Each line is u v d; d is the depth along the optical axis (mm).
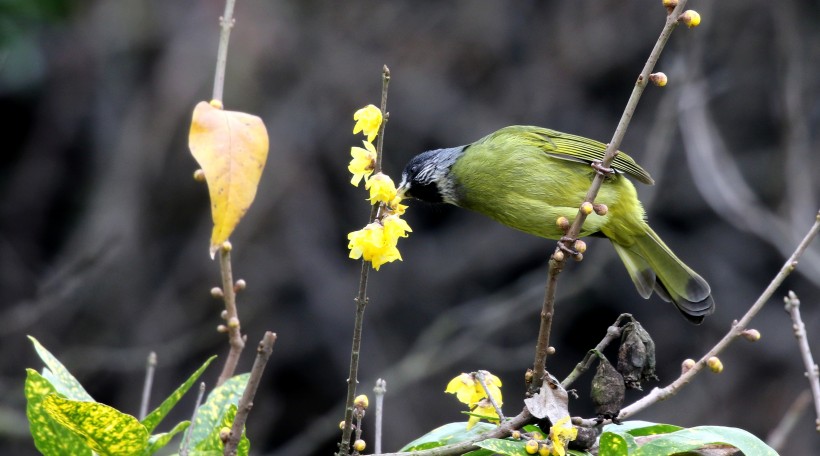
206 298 14898
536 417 4020
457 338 15672
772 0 15680
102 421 3959
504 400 15852
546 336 4109
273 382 15453
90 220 14969
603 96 16281
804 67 15531
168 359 13828
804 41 15711
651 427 4336
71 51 15484
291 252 15297
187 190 15172
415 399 15320
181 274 14961
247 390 3635
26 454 13180
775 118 14648
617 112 16188
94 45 15477
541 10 16547
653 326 16328
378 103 15711
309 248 15414
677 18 4180
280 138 15297
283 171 15289
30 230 15484
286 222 15336
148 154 15133
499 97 16125
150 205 15133
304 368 15461
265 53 15195
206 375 14781
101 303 14445
